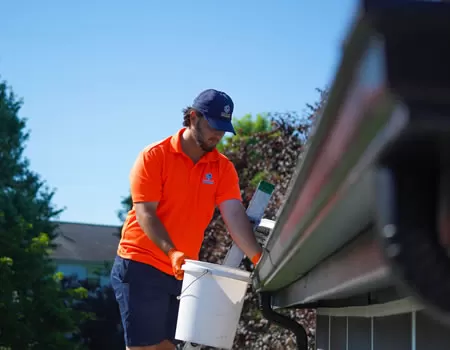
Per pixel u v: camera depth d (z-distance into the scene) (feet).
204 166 15.11
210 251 35.94
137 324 14.69
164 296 14.80
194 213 15.05
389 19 2.48
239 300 13.41
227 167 15.53
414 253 2.86
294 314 27.84
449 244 2.87
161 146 14.84
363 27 2.52
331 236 5.81
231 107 14.73
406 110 2.45
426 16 2.48
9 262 55.83
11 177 96.37
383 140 2.61
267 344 30.19
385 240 2.89
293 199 5.16
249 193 35.65
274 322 14.83
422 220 2.89
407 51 2.50
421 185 2.91
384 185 2.89
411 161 2.90
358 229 5.63
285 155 33.76
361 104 2.64
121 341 89.61
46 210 96.02
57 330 59.82
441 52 2.49
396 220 2.87
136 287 14.75
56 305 61.16
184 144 14.89
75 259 125.39
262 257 9.78
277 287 12.76
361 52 2.62
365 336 11.33
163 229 14.23
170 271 14.87
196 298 13.14
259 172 36.14
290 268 8.80
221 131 14.57
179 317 13.42
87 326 89.10
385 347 9.77
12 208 66.13
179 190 14.79
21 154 100.12
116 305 90.99
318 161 3.73
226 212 15.28
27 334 56.13
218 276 13.05
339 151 3.09
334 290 7.77
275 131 35.65
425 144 2.73
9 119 98.68
